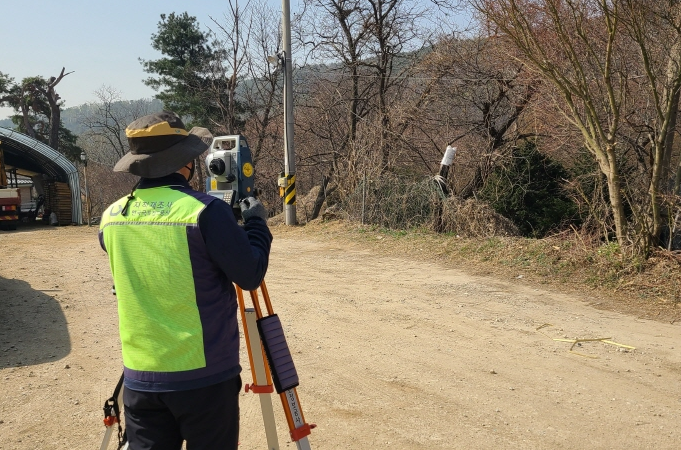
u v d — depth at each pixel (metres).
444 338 6.11
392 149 15.74
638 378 4.99
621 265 8.12
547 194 15.03
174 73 31.84
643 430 4.07
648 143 9.80
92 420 4.32
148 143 2.37
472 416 4.31
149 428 2.37
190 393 2.25
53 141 42.47
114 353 5.79
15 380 5.05
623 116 8.79
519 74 13.14
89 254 12.41
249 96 24.58
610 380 4.96
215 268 2.32
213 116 28.91
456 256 10.30
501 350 5.73
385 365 5.36
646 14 7.59
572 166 14.69
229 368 2.33
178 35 32.16
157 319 2.27
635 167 9.99
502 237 10.84
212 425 2.31
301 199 21.91
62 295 8.18
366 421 4.25
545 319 6.72
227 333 2.35
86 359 5.61
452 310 7.15
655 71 8.29
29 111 46.00
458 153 15.41
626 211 10.12
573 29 8.74
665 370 5.16
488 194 15.29
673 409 4.39
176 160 2.38
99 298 8.02
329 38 18.27
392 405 4.51
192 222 2.25
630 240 8.27
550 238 9.91
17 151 23.34
